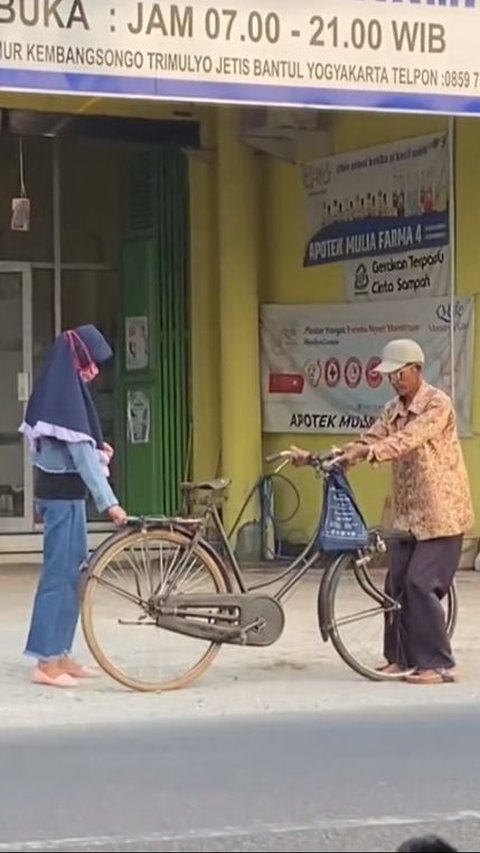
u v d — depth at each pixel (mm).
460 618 11711
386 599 9820
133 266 15344
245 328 14758
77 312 15328
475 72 11383
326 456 9648
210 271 15086
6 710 9242
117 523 9453
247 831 7578
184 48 10875
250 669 10164
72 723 9156
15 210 14891
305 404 14828
